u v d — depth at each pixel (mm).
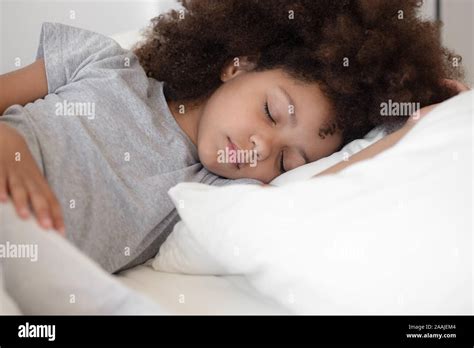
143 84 958
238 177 932
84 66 961
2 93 927
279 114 918
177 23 1068
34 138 814
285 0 999
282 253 659
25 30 1281
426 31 997
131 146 880
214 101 943
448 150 670
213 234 707
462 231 624
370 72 940
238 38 1002
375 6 960
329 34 960
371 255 634
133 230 827
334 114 943
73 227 777
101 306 604
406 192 651
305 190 688
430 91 952
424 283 624
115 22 1352
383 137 889
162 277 796
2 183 644
